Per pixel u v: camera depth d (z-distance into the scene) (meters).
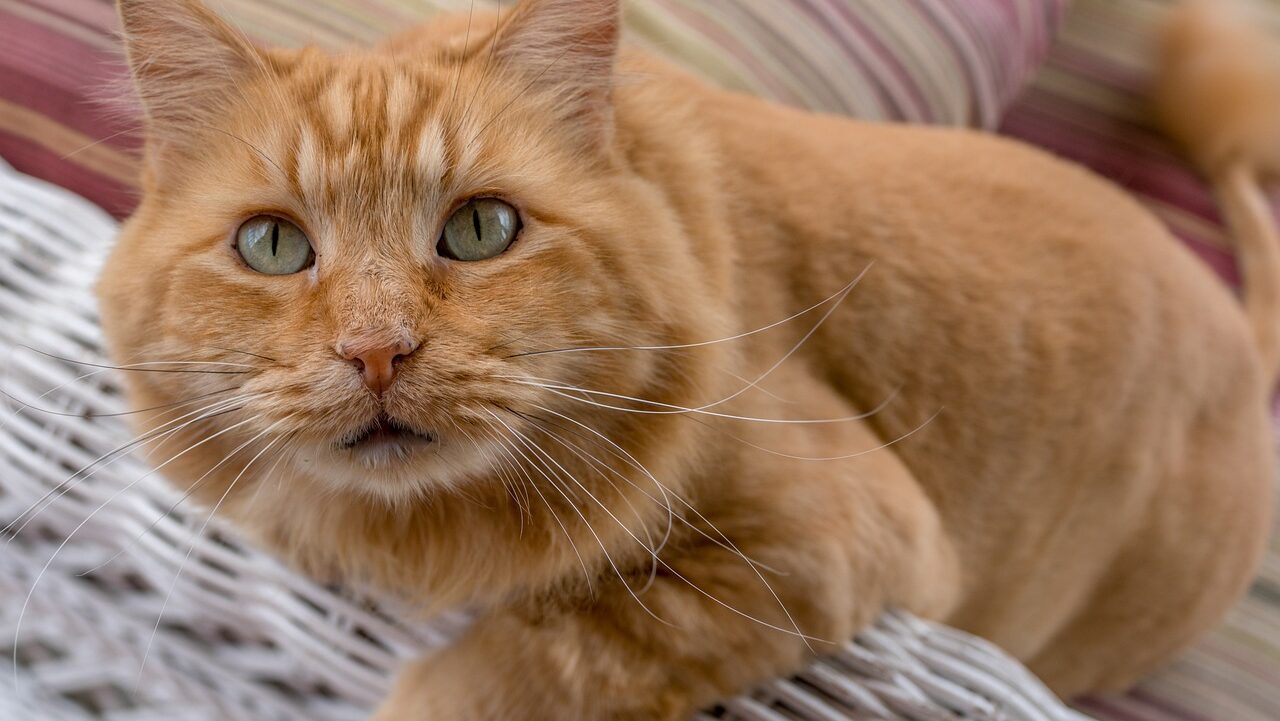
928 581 0.49
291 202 0.42
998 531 0.55
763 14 0.64
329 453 0.42
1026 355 0.53
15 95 0.56
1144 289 0.55
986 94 0.73
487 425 0.42
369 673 0.47
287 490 0.45
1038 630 0.59
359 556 0.46
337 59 0.44
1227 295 0.60
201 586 0.49
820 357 0.51
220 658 0.50
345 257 0.42
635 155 0.46
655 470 0.45
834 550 0.46
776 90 0.62
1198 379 0.56
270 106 0.43
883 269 0.51
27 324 0.50
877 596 0.47
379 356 0.40
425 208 0.42
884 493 0.48
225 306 0.42
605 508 0.44
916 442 0.52
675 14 0.62
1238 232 0.76
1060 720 0.47
